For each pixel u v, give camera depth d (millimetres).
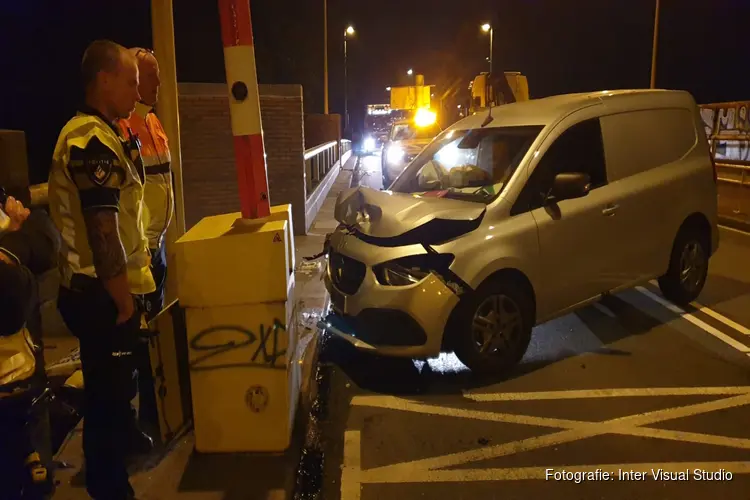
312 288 7590
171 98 4766
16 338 2791
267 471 3695
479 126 6109
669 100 6551
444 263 4859
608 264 5773
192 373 3754
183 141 9789
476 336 5059
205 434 3818
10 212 2965
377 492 3713
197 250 3619
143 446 3840
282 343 3756
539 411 4680
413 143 17453
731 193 14094
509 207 5188
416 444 4246
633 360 5609
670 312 6906
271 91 10484
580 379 5227
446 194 5641
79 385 4586
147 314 3984
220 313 3697
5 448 2789
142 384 3916
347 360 5703
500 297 5102
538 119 5699
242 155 3812
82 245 2965
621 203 5809
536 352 5820
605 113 5938
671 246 6418
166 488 3523
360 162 34094
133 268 3188
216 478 3621
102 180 2801
